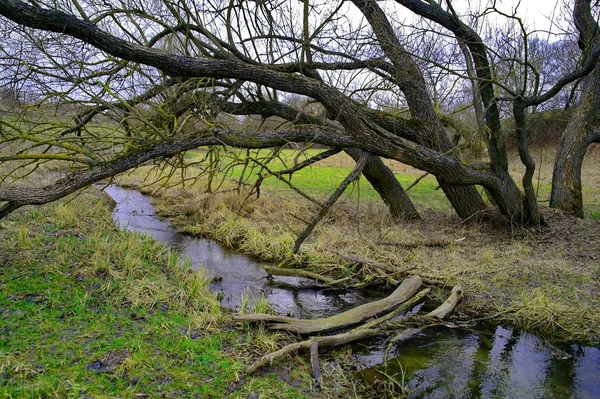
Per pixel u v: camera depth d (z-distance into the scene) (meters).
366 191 16.45
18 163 13.58
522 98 8.87
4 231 8.30
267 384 4.66
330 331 6.12
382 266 8.34
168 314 5.95
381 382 4.91
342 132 8.66
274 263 9.40
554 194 13.14
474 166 9.90
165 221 12.79
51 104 7.48
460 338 6.12
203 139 7.27
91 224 10.00
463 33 9.01
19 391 4.01
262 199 13.50
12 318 5.26
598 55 7.82
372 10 9.35
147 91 8.28
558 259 8.77
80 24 5.91
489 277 7.99
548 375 5.24
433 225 11.54
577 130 13.15
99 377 4.38
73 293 6.09
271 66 8.42
